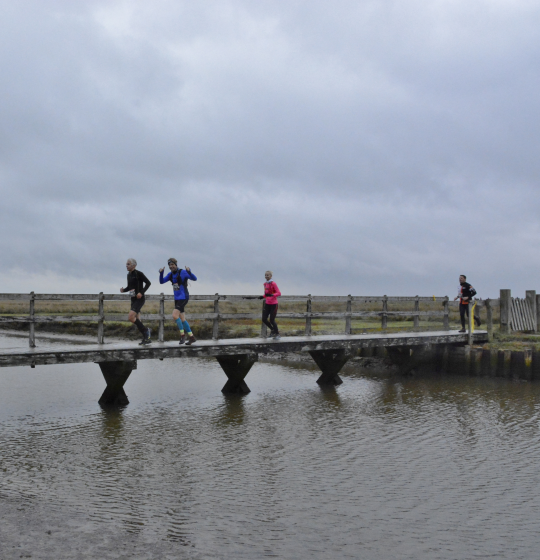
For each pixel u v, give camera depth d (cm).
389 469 905
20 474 871
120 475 870
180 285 1414
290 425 1201
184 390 1633
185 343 1448
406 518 717
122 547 632
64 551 619
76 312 4278
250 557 613
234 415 1299
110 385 1380
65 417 1265
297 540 654
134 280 1335
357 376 1905
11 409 1344
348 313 1822
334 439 1085
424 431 1146
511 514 734
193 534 667
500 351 1805
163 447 1027
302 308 3828
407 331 2069
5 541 640
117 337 3162
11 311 4288
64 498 773
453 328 2394
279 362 2248
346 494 796
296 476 870
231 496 786
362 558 614
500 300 2072
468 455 981
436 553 627
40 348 1280
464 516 725
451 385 1708
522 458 965
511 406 1389
